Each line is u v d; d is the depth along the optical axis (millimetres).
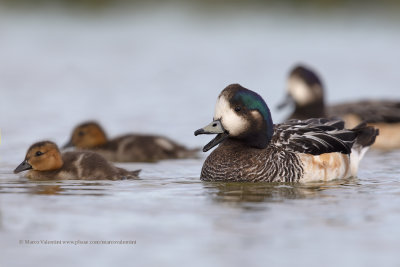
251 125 11750
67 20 40031
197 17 41188
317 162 11750
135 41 34719
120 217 9156
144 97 22562
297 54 31719
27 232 8523
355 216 9219
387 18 40281
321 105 18516
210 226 8734
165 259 7586
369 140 12844
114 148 15391
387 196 10469
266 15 41531
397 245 8031
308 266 7391
